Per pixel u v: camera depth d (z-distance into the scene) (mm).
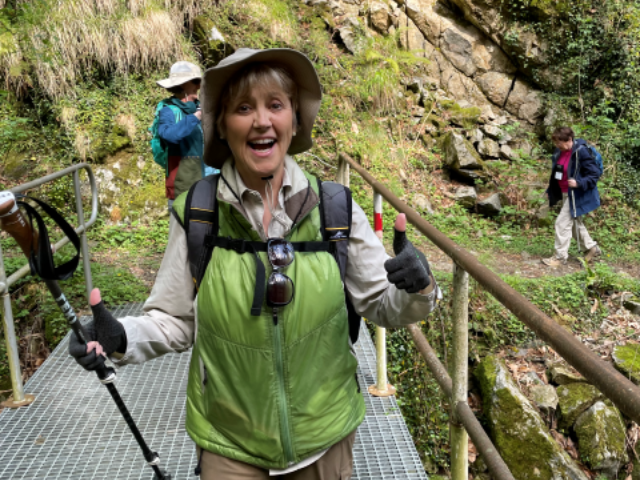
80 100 6738
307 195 1365
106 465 2455
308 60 1324
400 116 8875
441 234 1794
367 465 2473
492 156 8750
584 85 9758
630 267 6957
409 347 4730
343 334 1391
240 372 1320
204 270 1364
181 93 4039
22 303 4562
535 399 4785
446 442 4527
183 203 1390
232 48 7750
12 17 6328
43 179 3211
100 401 2975
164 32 7176
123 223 6363
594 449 4535
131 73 7164
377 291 1418
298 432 1328
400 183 8000
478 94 9961
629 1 9508
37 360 4293
